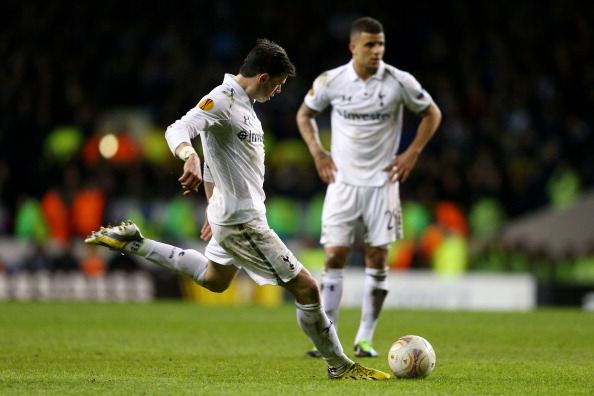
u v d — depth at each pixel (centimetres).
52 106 7412
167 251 2131
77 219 5953
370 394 1792
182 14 8494
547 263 5688
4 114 7225
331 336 2039
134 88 7675
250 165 2009
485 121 7306
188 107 7162
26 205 6019
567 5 8656
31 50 8000
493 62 8188
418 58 8438
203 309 4647
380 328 3603
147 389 1830
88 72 7888
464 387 1934
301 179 6431
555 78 8044
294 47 8206
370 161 2714
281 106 7250
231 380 2033
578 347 2902
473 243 6125
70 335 3180
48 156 6669
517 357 2598
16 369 2220
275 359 2509
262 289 5425
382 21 8631
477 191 6450
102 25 8294
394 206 2728
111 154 6525
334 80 2728
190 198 6281
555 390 1916
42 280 5475
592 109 7850
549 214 5856
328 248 2731
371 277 2714
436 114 2734
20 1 8400
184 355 2595
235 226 2011
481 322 3922
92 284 5459
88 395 1752
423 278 5222
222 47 8275
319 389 1853
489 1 8700
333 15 8625
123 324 3675
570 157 7025
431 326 3706
